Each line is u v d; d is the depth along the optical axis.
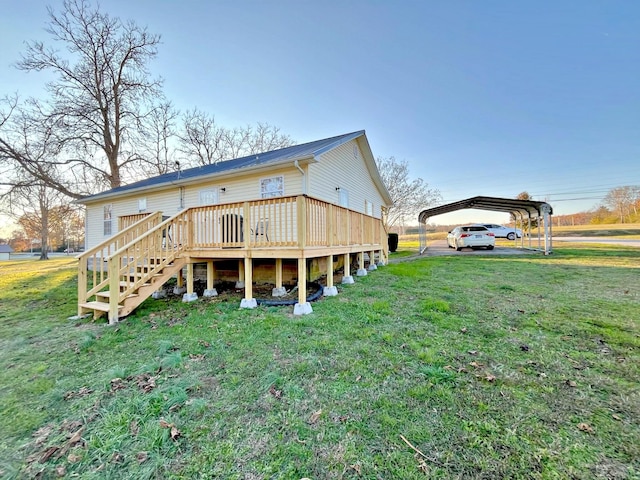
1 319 5.31
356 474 1.63
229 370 2.93
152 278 5.65
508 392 2.38
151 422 2.14
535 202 13.50
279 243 5.13
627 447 1.76
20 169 15.62
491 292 5.80
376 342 3.50
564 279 6.95
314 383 2.62
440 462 1.69
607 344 3.26
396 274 8.23
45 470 1.75
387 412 2.17
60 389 2.69
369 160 13.19
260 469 1.69
